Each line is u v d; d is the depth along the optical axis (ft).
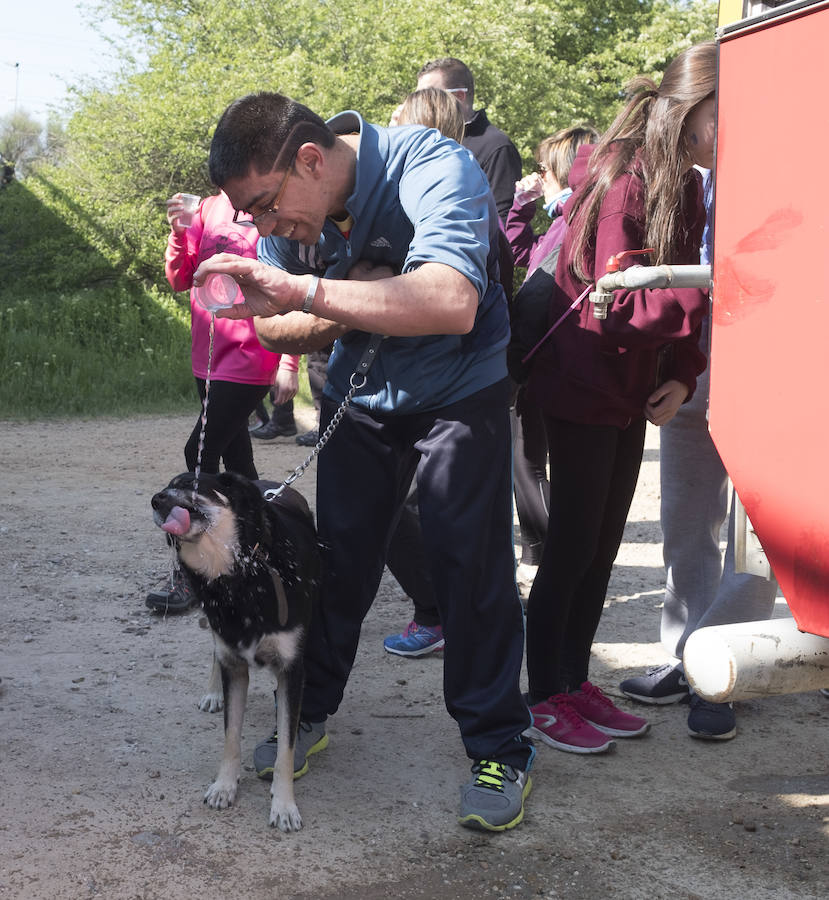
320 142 8.32
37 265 70.90
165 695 12.05
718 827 9.19
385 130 8.87
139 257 69.51
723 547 19.54
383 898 7.97
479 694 9.37
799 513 6.34
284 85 69.67
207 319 13.84
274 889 8.05
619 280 7.59
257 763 9.95
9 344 43.62
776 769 10.44
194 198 14.01
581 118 83.35
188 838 8.80
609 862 8.57
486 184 8.84
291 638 9.16
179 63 77.77
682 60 9.35
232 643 9.20
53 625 14.42
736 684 6.29
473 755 9.37
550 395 10.05
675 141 9.20
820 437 6.12
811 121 6.01
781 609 14.25
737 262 6.71
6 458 27.89
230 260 7.91
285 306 7.99
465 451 9.10
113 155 70.64
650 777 10.23
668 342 9.51
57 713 11.38
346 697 12.23
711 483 11.96
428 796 9.74
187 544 8.95
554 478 10.38
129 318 49.65
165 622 14.73
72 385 40.27
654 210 9.30
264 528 9.10
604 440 10.08
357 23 74.02
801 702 12.30
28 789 9.56
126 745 10.64
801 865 8.55
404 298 7.90
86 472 26.09
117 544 18.85
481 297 8.61
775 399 6.45
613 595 16.75
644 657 13.76
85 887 7.97
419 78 19.84
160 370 42.96
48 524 20.22
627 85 10.20
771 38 6.29
